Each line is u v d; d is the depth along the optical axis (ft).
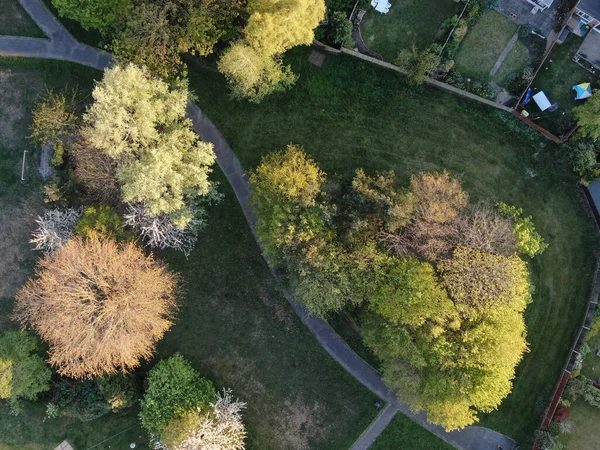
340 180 140.26
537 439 147.43
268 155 142.10
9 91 150.61
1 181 151.84
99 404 144.05
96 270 127.54
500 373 124.88
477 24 140.15
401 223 121.49
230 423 141.49
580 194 145.79
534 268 147.84
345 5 137.90
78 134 135.74
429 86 144.56
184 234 148.15
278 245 127.75
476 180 147.02
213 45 141.79
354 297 132.36
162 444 141.38
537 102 140.05
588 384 147.23
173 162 123.95
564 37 139.23
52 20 150.00
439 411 131.34
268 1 118.01
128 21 124.98
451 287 124.26
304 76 146.00
